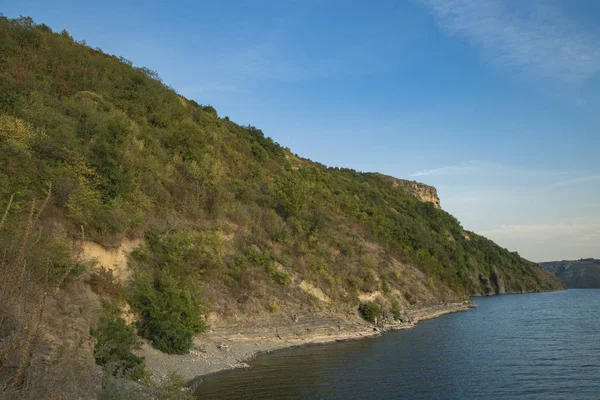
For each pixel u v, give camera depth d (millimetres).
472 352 24438
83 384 7621
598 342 27453
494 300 75125
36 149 21438
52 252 16438
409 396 15797
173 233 26547
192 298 23500
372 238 51375
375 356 23484
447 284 58750
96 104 31734
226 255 29875
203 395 15758
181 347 20516
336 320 31891
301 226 39125
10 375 6223
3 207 16594
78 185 21547
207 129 45469
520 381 17797
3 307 5227
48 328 14328
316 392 16250
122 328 17797
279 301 30078
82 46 40094
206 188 33469
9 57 29344
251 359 22594
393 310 38281
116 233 22438
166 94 43562
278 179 46500
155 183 29031
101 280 19703
